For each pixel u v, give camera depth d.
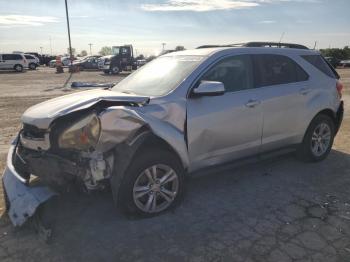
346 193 4.88
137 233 3.86
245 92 4.87
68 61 53.09
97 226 3.99
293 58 5.61
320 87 5.81
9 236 3.82
